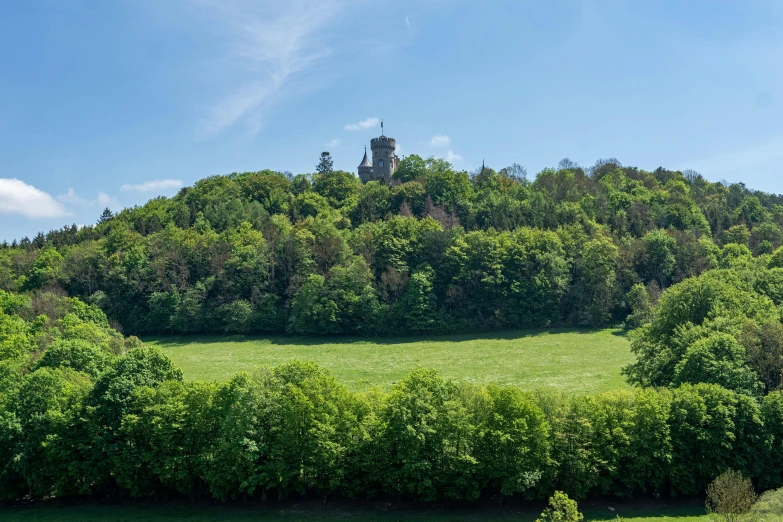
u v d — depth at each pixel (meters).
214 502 49.12
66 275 121.81
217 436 47.94
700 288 68.88
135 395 49.50
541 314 114.94
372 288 114.69
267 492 49.09
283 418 47.62
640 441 48.41
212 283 119.81
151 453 47.47
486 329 113.06
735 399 50.16
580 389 74.25
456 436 47.16
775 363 55.19
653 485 49.00
